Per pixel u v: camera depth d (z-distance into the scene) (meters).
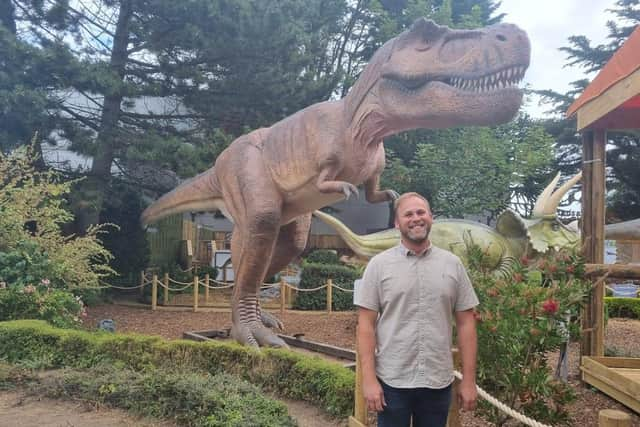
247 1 12.27
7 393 5.66
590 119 5.94
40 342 6.63
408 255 2.80
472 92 5.20
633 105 6.03
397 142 18.59
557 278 4.34
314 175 6.51
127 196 14.41
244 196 7.05
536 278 4.82
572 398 3.92
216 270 14.91
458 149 15.86
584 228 6.17
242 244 7.08
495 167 15.78
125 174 13.32
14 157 9.94
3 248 8.81
